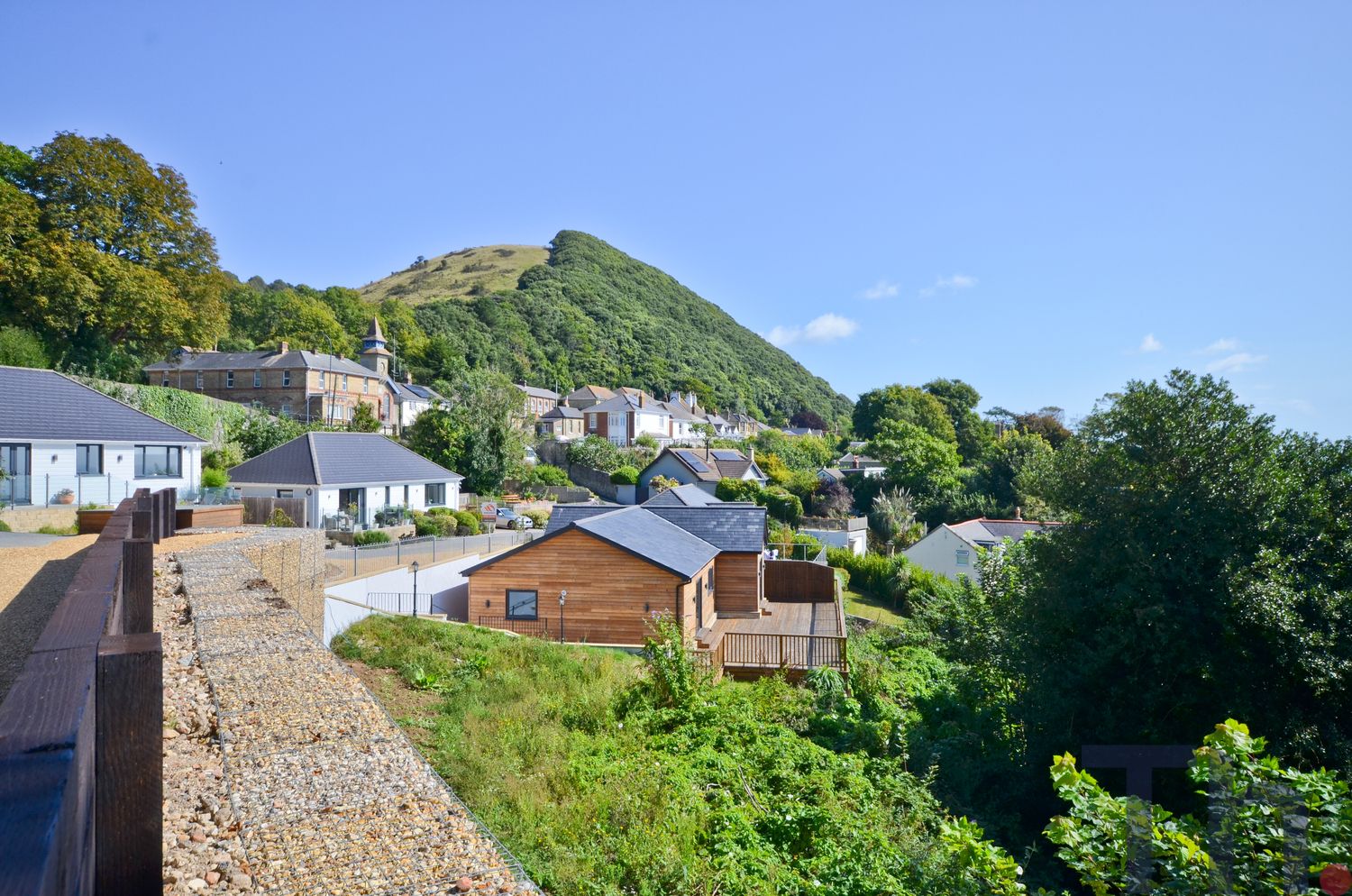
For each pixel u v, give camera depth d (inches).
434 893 147.3
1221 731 239.3
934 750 671.1
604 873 329.4
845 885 374.0
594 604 885.2
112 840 99.8
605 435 3408.0
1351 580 592.7
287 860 155.7
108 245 1819.6
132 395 1617.9
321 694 237.6
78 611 155.5
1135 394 690.8
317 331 3412.9
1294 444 658.2
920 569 1464.1
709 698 603.2
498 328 4763.8
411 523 1501.0
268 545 534.0
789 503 2079.2
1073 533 708.7
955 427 3715.6
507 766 420.5
